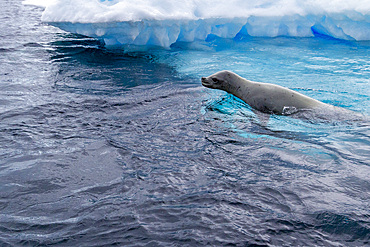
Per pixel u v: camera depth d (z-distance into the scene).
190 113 4.98
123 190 3.02
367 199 2.82
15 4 18.84
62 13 8.94
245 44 10.02
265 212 2.65
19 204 2.84
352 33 10.02
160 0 9.42
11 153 3.77
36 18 14.17
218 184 3.08
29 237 2.42
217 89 6.10
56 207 2.79
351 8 9.30
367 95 5.70
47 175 3.31
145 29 9.09
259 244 2.29
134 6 8.75
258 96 5.24
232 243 2.30
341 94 5.76
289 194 2.90
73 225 2.54
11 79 6.60
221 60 8.30
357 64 7.77
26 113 4.96
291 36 10.98
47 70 7.30
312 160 3.54
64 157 3.67
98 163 3.54
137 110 5.12
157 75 7.12
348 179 3.14
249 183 3.09
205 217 2.60
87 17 8.57
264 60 8.27
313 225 2.49
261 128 4.43
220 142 4.00
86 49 9.30
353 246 2.28
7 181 3.20
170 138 4.13
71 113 5.00
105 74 7.14
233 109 5.16
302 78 6.77
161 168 3.40
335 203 2.76
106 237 2.39
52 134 4.27
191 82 6.64
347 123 4.52
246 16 9.93
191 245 2.29
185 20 9.12
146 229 2.47
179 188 3.03
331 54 8.74
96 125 4.56
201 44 9.99
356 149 3.80
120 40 9.46
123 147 3.89
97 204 2.81
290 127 4.45
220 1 10.27
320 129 4.37
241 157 3.62
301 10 10.25
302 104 4.93
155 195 2.92
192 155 3.68
